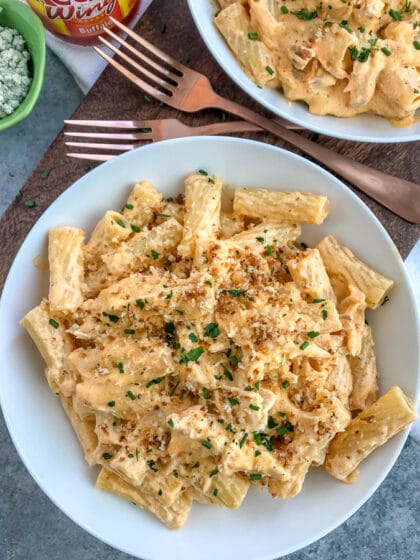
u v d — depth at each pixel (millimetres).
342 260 303
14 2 325
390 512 403
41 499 391
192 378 275
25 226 329
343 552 402
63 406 303
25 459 291
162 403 282
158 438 284
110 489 295
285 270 306
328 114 314
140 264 297
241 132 331
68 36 342
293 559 401
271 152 295
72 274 290
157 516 295
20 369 299
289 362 287
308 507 304
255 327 277
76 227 307
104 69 337
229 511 307
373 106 312
